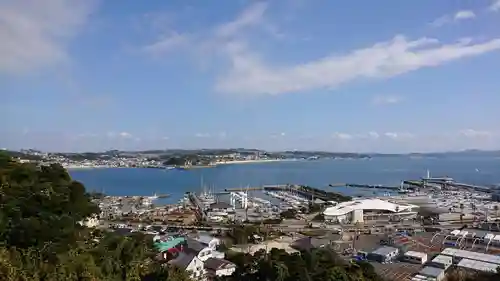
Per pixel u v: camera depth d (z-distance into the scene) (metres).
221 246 82.50
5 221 33.53
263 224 119.06
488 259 72.25
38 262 30.89
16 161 50.09
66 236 35.72
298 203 169.75
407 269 71.75
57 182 47.44
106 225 105.81
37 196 40.28
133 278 38.59
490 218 129.38
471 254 75.69
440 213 140.00
